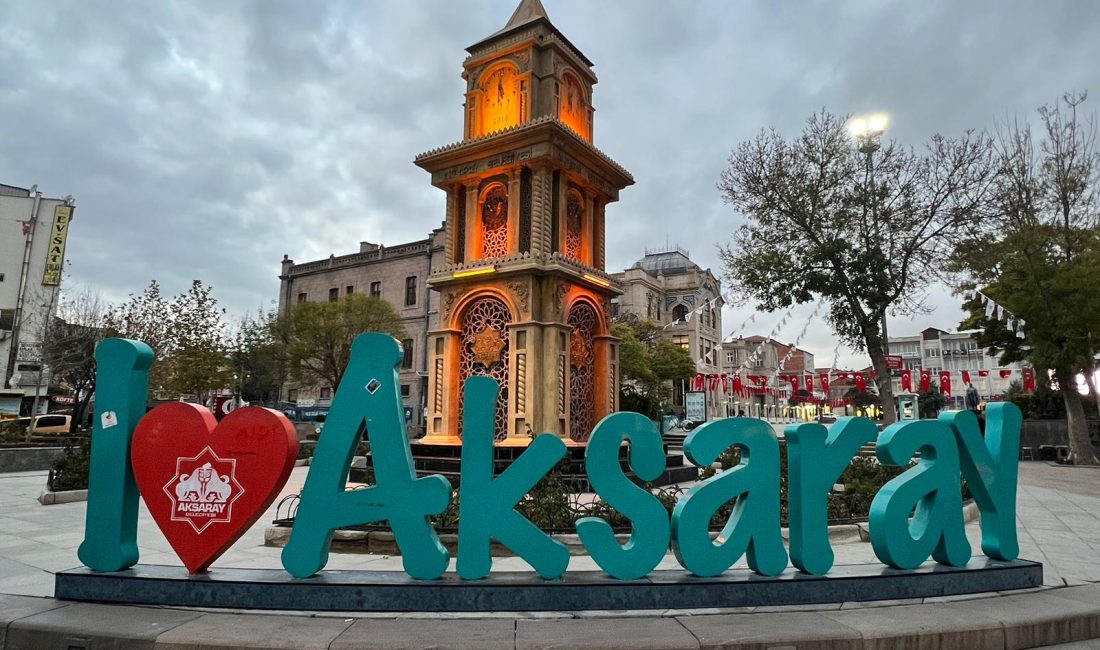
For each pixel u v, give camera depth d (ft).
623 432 18.58
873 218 74.95
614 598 17.63
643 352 121.29
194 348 89.51
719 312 199.31
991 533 21.44
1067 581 21.66
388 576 18.20
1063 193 81.82
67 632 15.65
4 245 129.90
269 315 130.82
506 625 16.25
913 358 240.73
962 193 72.18
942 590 19.44
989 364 210.59
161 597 17.75
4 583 20.45
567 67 48.49
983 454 21.34
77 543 27.30
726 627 16.17
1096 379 87.97
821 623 16.60
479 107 48.47
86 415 108.37
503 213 46.11
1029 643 16.87
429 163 47.85
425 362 137.49
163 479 18.38
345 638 15.14
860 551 26.50
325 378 121.60
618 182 51.16
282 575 18.26
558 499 27.91
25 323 120.06
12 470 60.75
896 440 19.47
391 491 17.99
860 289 74.74
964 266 76.89
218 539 18.03
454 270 45.32
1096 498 45.88
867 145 75.05
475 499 18.08
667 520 18.54
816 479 19.34
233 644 14.88
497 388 18.75
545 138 43.09
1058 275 75.31
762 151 79.15
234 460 18.15
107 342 19.12
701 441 18.38
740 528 18.70
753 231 81.30
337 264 154.40
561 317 44.04
